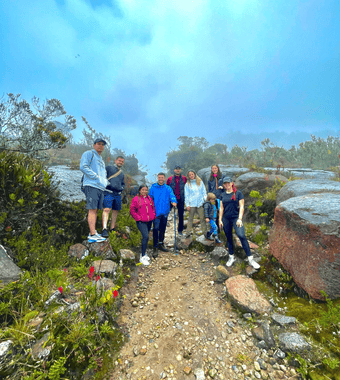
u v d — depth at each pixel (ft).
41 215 13.09
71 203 15.23
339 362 6.50
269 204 18.75
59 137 17.62
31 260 10.28
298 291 10.07
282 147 61.67
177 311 10.02
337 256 8.45
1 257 8.93
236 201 12.77
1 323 7.05
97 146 13.24
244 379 6.82
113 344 7.99
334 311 7.57
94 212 12.96
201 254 15.56
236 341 8.27
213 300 10.72
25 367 5.82
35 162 15.88
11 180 12.05
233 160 69.00
